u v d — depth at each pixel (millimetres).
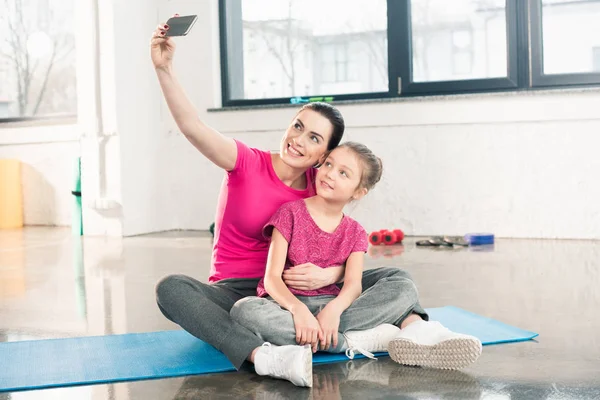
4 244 4133
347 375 1543
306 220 1775
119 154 4469
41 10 5258
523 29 4113
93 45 4445
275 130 4570
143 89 4664
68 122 5211
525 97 4039
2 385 1489
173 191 4871
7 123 5355
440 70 4316
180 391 1449
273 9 4680
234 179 1832
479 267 3021
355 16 4492
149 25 4715
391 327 1732
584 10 4016
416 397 1388
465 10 4242
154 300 2416
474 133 4156
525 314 2111
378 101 4309
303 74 4656
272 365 1500
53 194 5316
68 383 1499
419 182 4277
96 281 2818
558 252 3439
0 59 5367
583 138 3963
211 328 1600
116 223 4504
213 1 4715
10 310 2285
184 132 1730
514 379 1490
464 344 1537
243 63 4781
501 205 4137
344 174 1747
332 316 1638
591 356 1653
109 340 1866
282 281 1704
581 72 4035
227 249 1884
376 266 3088
